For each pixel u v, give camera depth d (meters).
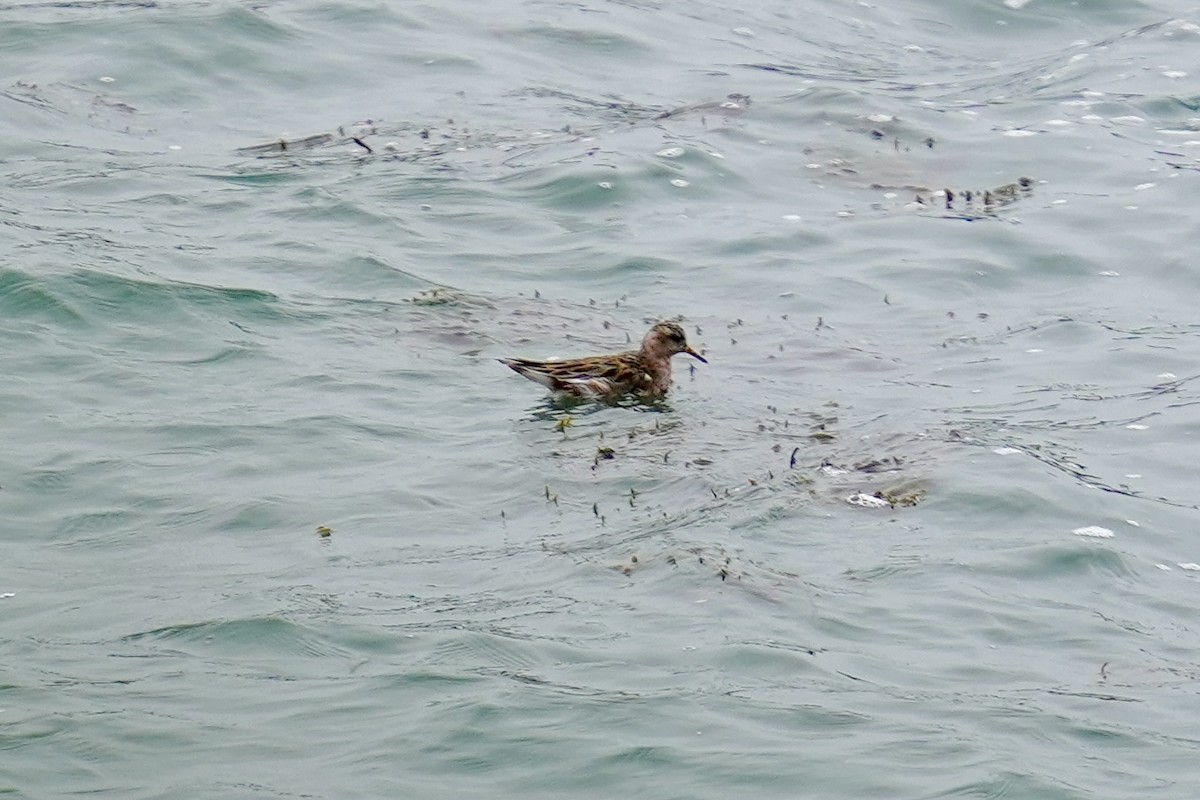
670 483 14.85
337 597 12.69
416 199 22.53
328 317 18.80
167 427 15.90
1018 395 17.47
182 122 25.22
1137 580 13.34
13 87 25.62
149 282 19.00
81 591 12.84
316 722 10.95
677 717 10.98
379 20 29.28
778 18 32.03
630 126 25.33
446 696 11.21
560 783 10.27
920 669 11.74
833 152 24.75
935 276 20.88
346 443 15.67
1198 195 23.39
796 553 13.49
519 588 12.83
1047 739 10.85
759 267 20.95
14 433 15.62
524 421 16.38
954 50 31.14
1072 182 23.94
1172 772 10.49
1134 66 28.83
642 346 17.52
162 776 10.28
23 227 20.67
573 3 31.38
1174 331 19.44
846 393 17.44
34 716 10.95
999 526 14.12
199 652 11.87
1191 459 15.85
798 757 10.53
